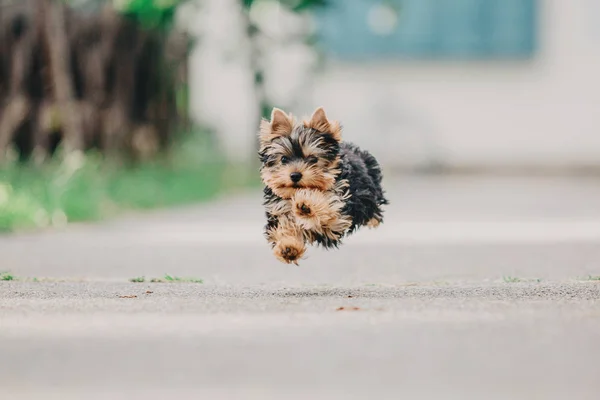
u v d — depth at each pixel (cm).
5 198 1450
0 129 1997
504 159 3291
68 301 697
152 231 1353
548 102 3278
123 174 1955
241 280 857
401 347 526
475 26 3266
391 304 671
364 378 461
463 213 1700
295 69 2855
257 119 2577
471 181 2908
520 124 3291
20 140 2030
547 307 656
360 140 3259
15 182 1664
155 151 2231
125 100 2170
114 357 508
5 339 554
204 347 529
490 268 955
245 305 671
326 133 757
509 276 866
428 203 1959
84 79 2111
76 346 535
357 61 3247
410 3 3250
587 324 591
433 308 652
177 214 1652
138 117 2256
